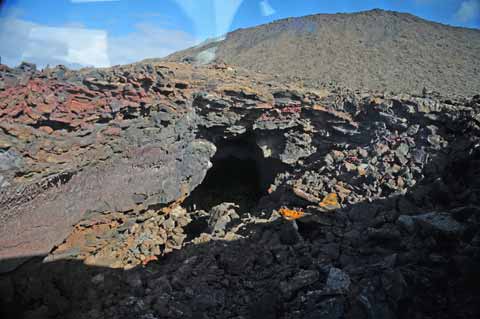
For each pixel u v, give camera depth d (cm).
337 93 1473
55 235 805
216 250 924
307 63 2625
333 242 847
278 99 1370
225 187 1680
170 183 1177
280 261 833
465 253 618
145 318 725
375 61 2581
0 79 692
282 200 1145
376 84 2108
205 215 1236
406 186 969
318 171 1230
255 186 1688
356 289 662
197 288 801
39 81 771
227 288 804
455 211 733
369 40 3047
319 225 921
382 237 778
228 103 1291
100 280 861
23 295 722
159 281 833
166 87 1129
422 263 668
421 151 1063
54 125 809
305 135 1391
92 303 797
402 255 698
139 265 938
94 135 902
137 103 1015
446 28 3375
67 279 820
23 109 732
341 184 1083
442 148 1047
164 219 1192
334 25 3441
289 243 891
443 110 1153
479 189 801
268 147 1439
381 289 638
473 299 562
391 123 1206
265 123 1371
